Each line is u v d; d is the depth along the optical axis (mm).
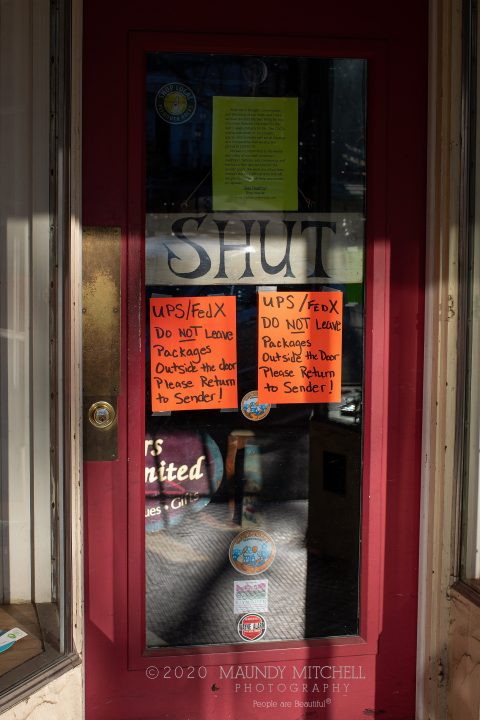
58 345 2455
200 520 2748
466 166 2588
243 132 2666
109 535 2682
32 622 2623
